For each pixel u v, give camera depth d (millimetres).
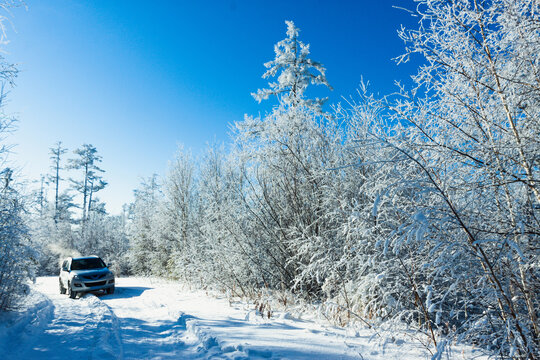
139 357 4660
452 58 3709
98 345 4809
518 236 3367
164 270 19953
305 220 8625
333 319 6352
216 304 9234
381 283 5578
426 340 4555
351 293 6535
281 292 9344
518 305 3541
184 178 19359
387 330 4230
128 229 26562
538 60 3236
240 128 10391
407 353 4203
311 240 7410
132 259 24469
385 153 4879
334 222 8133
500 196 3596
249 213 10047
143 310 9125
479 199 3410
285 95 19172
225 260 10555
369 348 4496
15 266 6926
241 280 10461
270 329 5828
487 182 3307
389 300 5309
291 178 9094
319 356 4164
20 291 7316
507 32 3434
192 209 18141
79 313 7809
